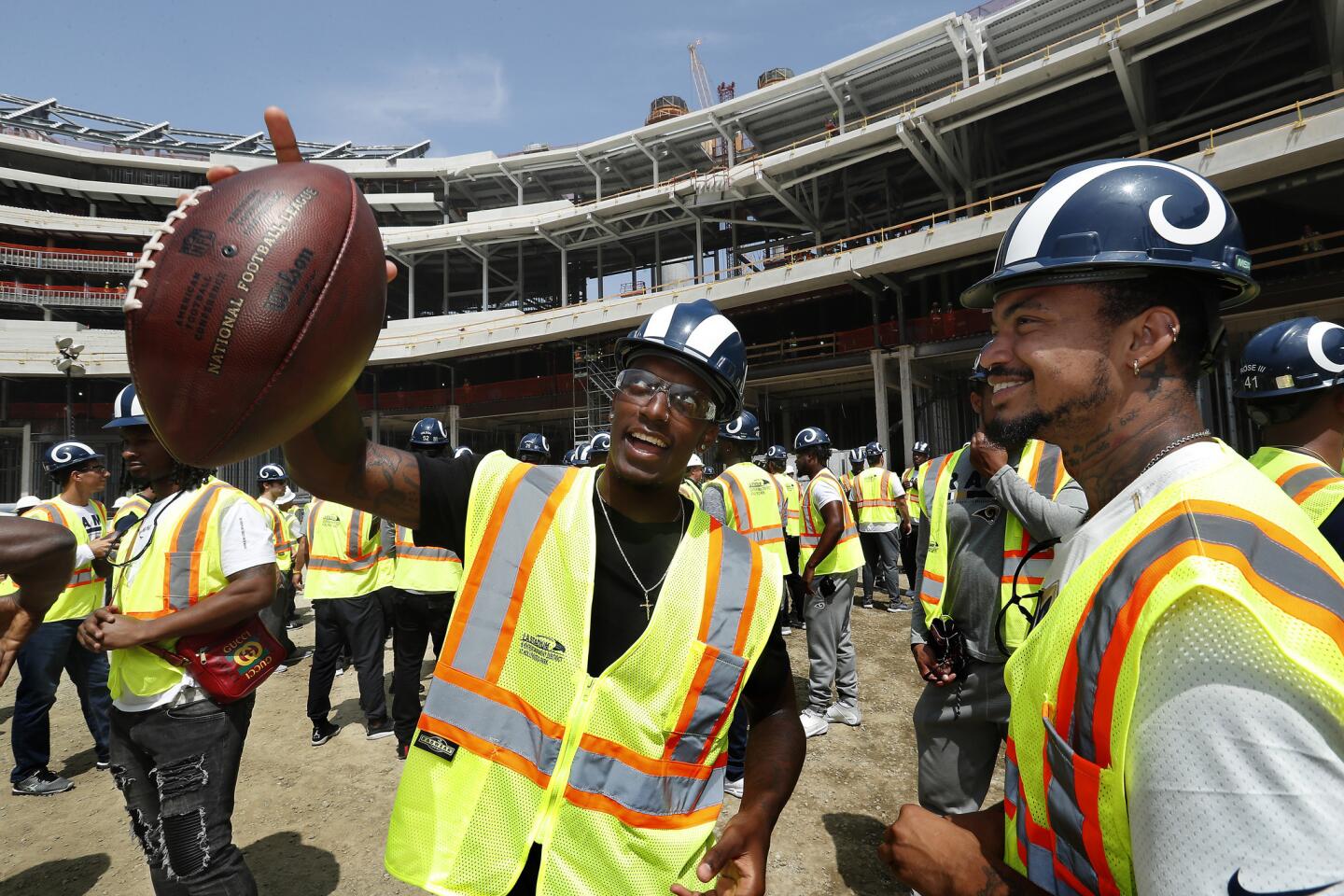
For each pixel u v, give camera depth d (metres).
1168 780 0.61
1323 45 22.34
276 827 3.72
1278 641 0.59
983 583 2.56
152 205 48.94
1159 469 0.80
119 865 3.40
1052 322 0.88
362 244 1.21
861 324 30.50
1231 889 0.55
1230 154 16.75
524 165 42.88
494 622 1.34
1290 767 0.56
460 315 39.56
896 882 3.10
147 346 1.08
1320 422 2.37
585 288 49.69
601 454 6.14
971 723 2.61
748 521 4.88
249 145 53.94
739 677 1.38
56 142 50.09
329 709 5.16
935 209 32.47
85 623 2.12
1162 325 0.84
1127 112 26.77
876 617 8.82
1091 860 0.73
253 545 2.35
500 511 1.39
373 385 39.22
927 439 25.98
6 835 3.71
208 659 2.20
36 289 42.81
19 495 36.91
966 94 24.05
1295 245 17.78
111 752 2.30
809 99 32.31
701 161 39.38
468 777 1.28
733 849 1.24
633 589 1.40
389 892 3.10
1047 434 0.91
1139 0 22.81
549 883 1.21
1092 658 0.74
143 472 2.50
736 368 1.45
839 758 4.43
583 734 1.27
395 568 4.60
